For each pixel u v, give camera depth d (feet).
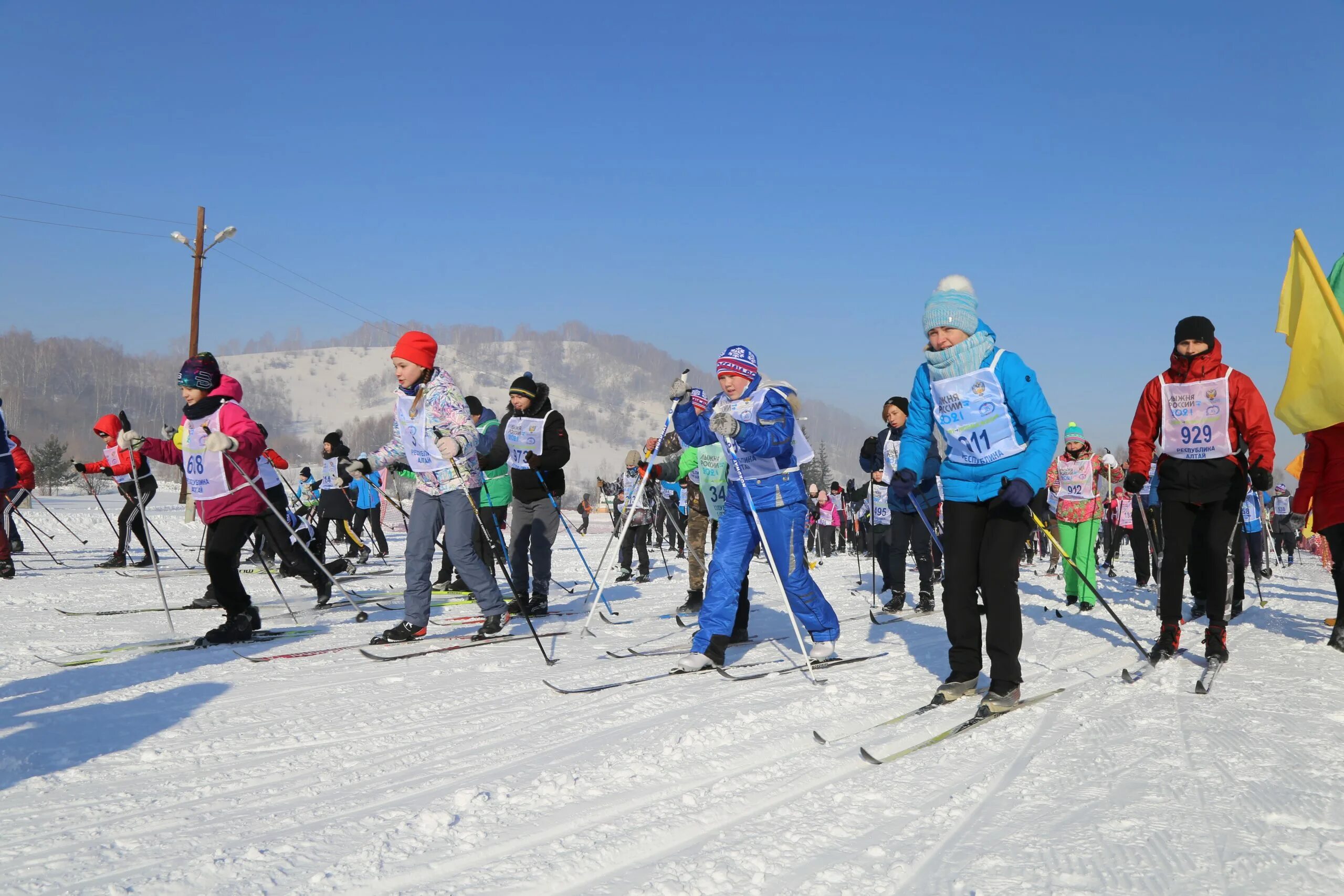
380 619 21.93
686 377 16.20
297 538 22.66
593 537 73.67
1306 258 16.98
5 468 26.37
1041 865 6.89
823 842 7.50
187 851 7.43
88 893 6.60
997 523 12.45
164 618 21.72
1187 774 9.09
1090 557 24.66
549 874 6.84
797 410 15.23
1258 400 15.08
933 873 6.82
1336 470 17.21
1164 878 6.59
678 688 13.67
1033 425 12.16
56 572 32.81
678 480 22.97
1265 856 6.97
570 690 13.53
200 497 17.85
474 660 16.22
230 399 18.39
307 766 9.81
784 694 13.12
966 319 12.56
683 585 31.91
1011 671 12.12
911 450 13.47
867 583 33.12
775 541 15.07
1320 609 24.47
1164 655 15.55
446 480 17.81
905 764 9.70
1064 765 9.55
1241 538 22.67
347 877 6.82
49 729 11.33
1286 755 9.72
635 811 8.27
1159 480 16.21
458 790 8.80
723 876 6.81
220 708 12.48
